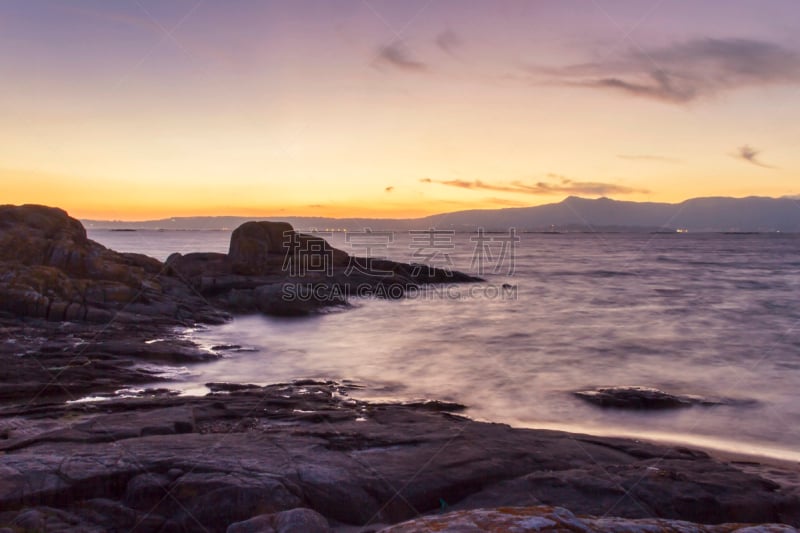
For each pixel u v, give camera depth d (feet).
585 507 28.96
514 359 82.28
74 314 90.63
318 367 76.23
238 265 152.56
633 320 120.78
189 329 98.84
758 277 227.40
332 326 113.09
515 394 62.39
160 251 357.61
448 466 32.68
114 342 76.23
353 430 39.63
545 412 55.52
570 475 32.17
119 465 29.58
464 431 40.32
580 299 159.12
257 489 27.17
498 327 112.68
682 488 30.78
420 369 75.56
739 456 43.52
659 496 29.86
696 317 124.26
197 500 27.04
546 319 122.93
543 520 16.20
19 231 111.04
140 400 49.21
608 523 16.70
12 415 44.27
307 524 20.93
